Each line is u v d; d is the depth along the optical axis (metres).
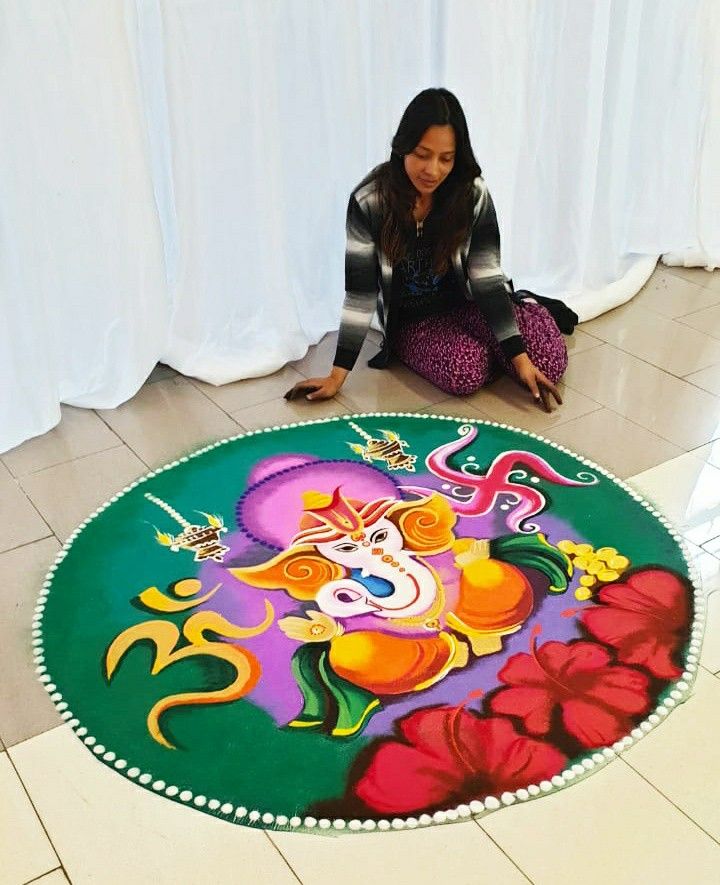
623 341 2.44
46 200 1.96
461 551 1.74
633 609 1.61
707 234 2.81
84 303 2.09
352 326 2.13
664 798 1.30
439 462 1.98
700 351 2.39
